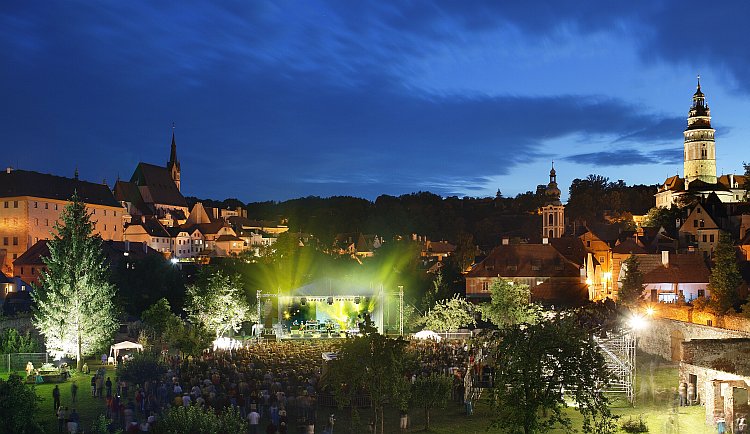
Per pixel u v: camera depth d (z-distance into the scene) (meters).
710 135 198.12
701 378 49.31
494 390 38.03
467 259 191.38
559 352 34.41
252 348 73.75
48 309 73.38
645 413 47.62
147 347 70.75
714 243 135.75
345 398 41.81
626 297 93.00
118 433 37.69
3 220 153.75
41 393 56.31
